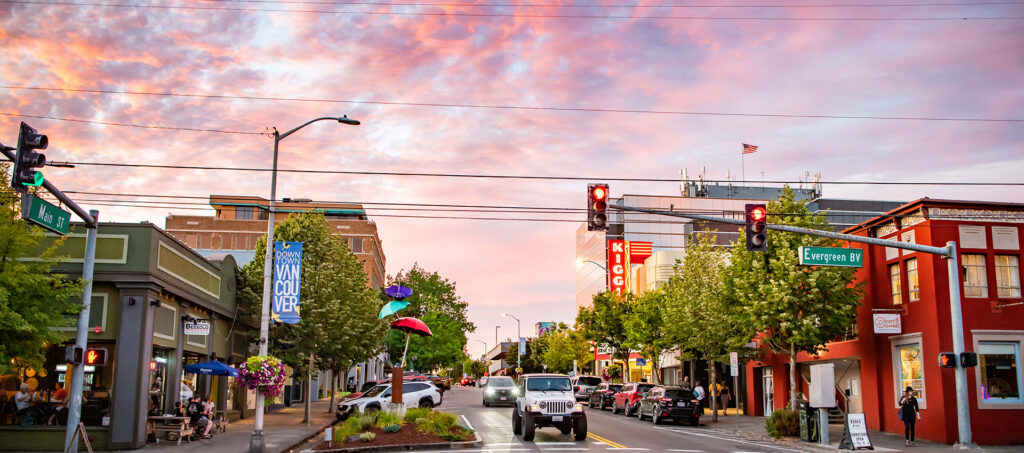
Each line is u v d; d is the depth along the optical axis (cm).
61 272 2242
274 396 2230
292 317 2531
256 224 8850
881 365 2941
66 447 1778
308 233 3531
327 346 3556
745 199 9562
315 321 3359
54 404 2259
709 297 3506
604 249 8881
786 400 3669
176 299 2611
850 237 2205
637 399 3762
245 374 2164
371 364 8525
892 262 2888
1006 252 2664
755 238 2031
